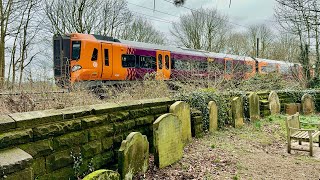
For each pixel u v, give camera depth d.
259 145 6.38
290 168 4.90
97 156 4.03
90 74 12.04
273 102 10.61
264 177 4.45
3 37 16.41
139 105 5.07
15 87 6.09
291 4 8.05
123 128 4.58
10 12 17.33
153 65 14.89
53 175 3.38
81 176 3.75
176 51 16.38
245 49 33.47
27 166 2.67
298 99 12.17
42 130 3.23
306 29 11.82
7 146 2.88
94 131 3.99
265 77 14.48
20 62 19.14
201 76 11.35
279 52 31.08
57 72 11.70
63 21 24.02
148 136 5.29
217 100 7.73
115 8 27.80
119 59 13.23
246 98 8.87
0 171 2.46
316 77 15.49
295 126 6.54
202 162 5.06
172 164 4.90
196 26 33.41
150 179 4.23
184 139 5.95
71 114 3.65
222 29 33.84
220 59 18.47
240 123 8.17
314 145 6.59
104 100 6.16
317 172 4.71
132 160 4.13
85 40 11.95
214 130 7.33
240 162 5.14
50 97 5.29
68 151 3.58
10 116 3.12
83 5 24.33
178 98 6.59
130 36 31.58
